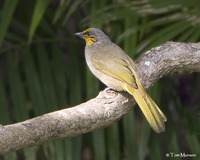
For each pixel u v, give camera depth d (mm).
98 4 11750
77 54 12320
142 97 9172
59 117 7859
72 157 10945
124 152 13141
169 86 12531
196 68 10445
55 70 11891
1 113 11188
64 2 11453
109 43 11070
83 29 13438
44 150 11336
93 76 11133
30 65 11812
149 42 11188
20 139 7348
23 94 11430
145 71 9906
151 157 11664
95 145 11078
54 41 12445
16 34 12500
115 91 9773
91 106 8477
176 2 11516
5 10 11406
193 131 12227
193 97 12758
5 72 13648
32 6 13430
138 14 11461
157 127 8758
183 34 11227
